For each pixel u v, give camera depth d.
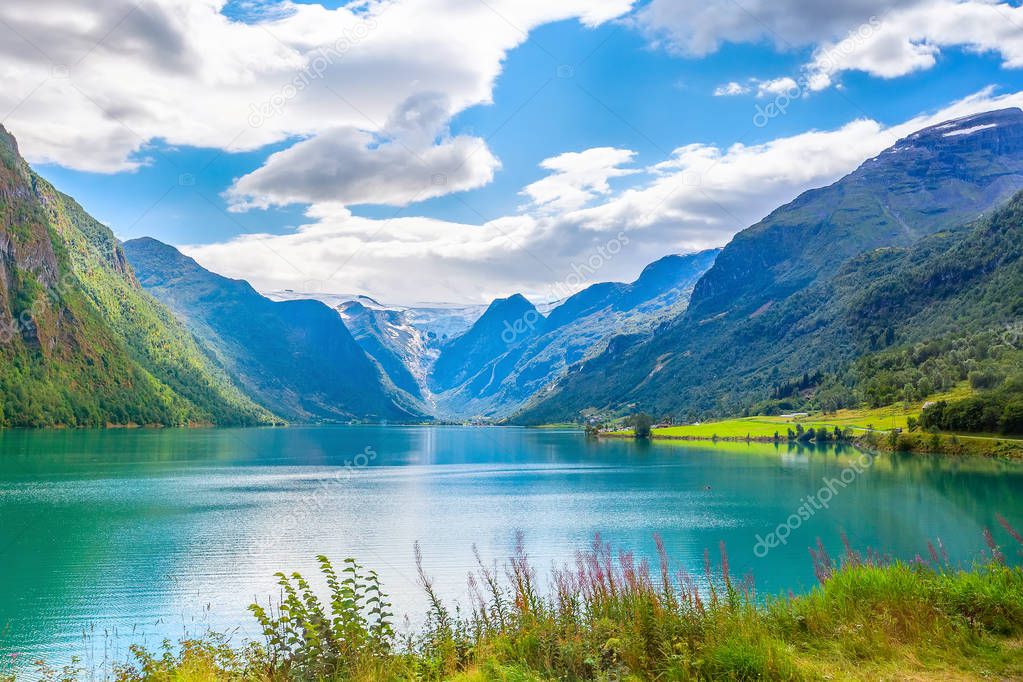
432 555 56.56
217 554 58.59
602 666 13.12
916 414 179.25
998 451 134.50
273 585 47.28
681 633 13.82
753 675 12.11
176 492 101.81
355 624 15.07
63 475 119.25
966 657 12.85
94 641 35.56
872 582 15.96
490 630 15.92
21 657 32.84
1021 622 14.15
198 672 14.62
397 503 93.25
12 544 63.50
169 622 38.94
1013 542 54.69
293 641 14.91
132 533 68.94
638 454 191.75
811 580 44.38
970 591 15.06
